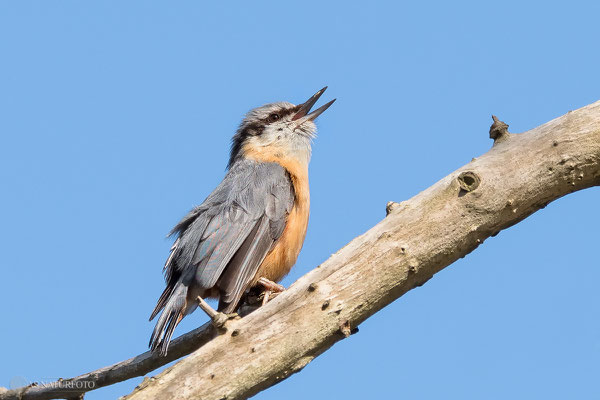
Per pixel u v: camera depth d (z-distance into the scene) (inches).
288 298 322.3
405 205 336.5
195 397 309.3
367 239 330.6
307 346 316.8
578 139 330.0
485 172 331.3
